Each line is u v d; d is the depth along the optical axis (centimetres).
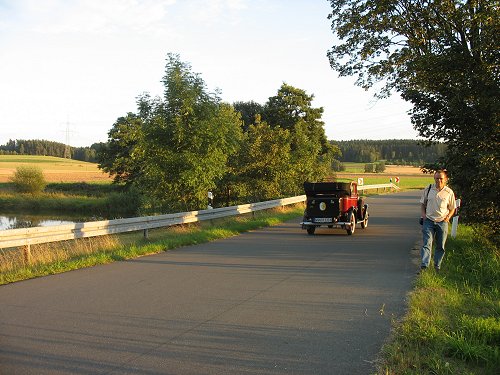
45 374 440
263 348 510
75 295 755
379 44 1759
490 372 446
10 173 8912
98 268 1003
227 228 1695
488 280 919
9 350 504
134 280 875
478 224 1234
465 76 1186
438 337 521
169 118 1961
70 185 6875
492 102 1108
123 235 1609
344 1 1753
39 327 585
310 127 5091
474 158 1117
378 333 559
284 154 2822
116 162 5031
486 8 1145
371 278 886
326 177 3547
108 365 462
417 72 1331
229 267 1010
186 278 893
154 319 620
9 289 802
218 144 2002
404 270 968
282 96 5109
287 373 442
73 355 489
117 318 624
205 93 2003
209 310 664
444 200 918
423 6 1481
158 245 1266
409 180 7931
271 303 703
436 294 731
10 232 1007
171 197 1956
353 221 1631
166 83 1970
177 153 1920
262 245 1364
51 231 1121
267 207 2305
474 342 509
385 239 1494
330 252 1223
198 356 486
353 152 13200
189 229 1652
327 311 657
